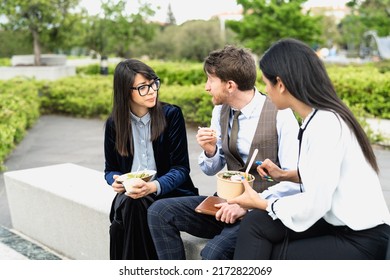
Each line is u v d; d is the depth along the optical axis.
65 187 3.06
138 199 2.17
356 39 20.11
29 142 6.54
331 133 1.57
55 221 3.03
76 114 9.05
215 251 1.87
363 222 1.62
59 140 6.64
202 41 17.88
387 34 14.87
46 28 12.35
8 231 3.44
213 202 2.10
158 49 18.11
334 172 1.56
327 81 1.63
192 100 7.01
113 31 13.32
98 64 13.84
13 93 8.52
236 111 2.16
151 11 13.55
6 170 5.06
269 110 2.10
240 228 1.75
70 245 2.96
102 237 2.68
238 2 13.87
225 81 2.05
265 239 1.71
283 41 1.67
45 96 9.38
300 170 1.70
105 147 2.45
